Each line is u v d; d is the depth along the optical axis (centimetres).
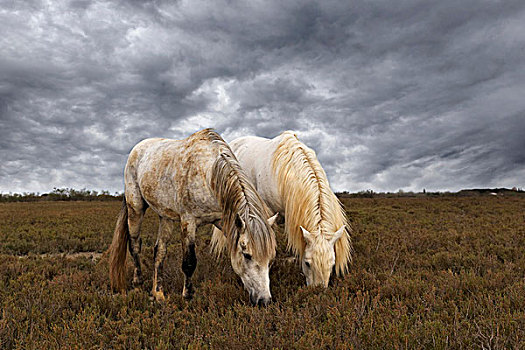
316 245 363
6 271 487
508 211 1295
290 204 430
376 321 257
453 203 1753
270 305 300
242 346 231
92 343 251
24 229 965
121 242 455
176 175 401
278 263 469
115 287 436
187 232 395
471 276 366
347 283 364
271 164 482
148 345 257
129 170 490
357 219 1059
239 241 321
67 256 679
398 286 340
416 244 596
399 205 1658
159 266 430
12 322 290
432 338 225
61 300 342
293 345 227
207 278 445
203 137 418
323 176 435
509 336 222
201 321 281
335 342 228
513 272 396
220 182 362
